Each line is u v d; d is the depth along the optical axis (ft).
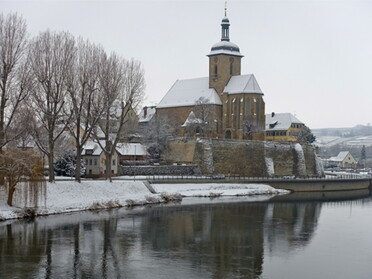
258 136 613.52
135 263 192.34
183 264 192.03
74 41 309.22
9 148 270.26
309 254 210.38
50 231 239.30
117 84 330.13
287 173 562.25
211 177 463.42
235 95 621.31
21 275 175.73
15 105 277.44
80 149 326.24
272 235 247.09
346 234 252.42
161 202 355.77
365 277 180.86
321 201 396.57
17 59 275.59
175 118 628.28
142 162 487.61
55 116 302.66
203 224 272.31
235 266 190.80
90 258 197.67
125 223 266.77
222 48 642.63
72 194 314.55
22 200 273.54
